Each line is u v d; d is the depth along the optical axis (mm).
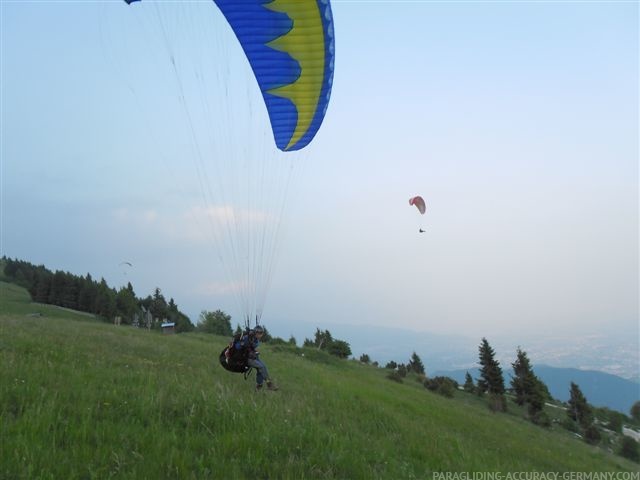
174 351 18609
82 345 14805
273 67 10750
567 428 54906
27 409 6855
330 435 8445
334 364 33625
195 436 7105
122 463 5750
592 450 29969
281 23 9789
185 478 5715
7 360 9914
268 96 11484
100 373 10305
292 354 32938
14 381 8055
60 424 6691
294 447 7469
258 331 12055
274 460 6852
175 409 8172
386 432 11562
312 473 6695
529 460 15211
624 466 24406
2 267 123000
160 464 5926
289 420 8883
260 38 10125
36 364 9781
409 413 17844
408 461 9188
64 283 86625
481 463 10938
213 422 7879
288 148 12828
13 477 5066
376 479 7160
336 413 12039
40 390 7801
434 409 21719
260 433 7602
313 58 10484
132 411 7750
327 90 11203
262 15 9672
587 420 57156
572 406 63125
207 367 15641
